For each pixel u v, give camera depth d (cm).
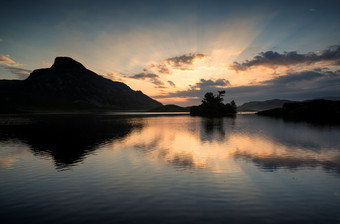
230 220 858
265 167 1602
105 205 1009
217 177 1391
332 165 1641
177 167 1627
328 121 6588
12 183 1319
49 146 2550
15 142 2878
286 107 11138
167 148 2369
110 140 2992
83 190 1197
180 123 6278
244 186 1232
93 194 1140
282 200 1047
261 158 1872
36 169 1611
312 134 3456
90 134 3697
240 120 7612
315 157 1892
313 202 1023
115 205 1007
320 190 1169
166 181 1326
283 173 1459
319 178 1357
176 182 1307
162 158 1912
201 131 4034
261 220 857
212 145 2522
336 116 8012
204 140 2911
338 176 1392
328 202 1022
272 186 1230
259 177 1383
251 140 2866
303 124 5494
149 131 4109
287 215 898
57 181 1347
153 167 1636
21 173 1519
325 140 2820
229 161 1781
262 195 1107
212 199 1063
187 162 1767
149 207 982
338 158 1853
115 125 5669
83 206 1001
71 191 1184
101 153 2144
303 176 1396
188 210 948
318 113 8694
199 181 1320
